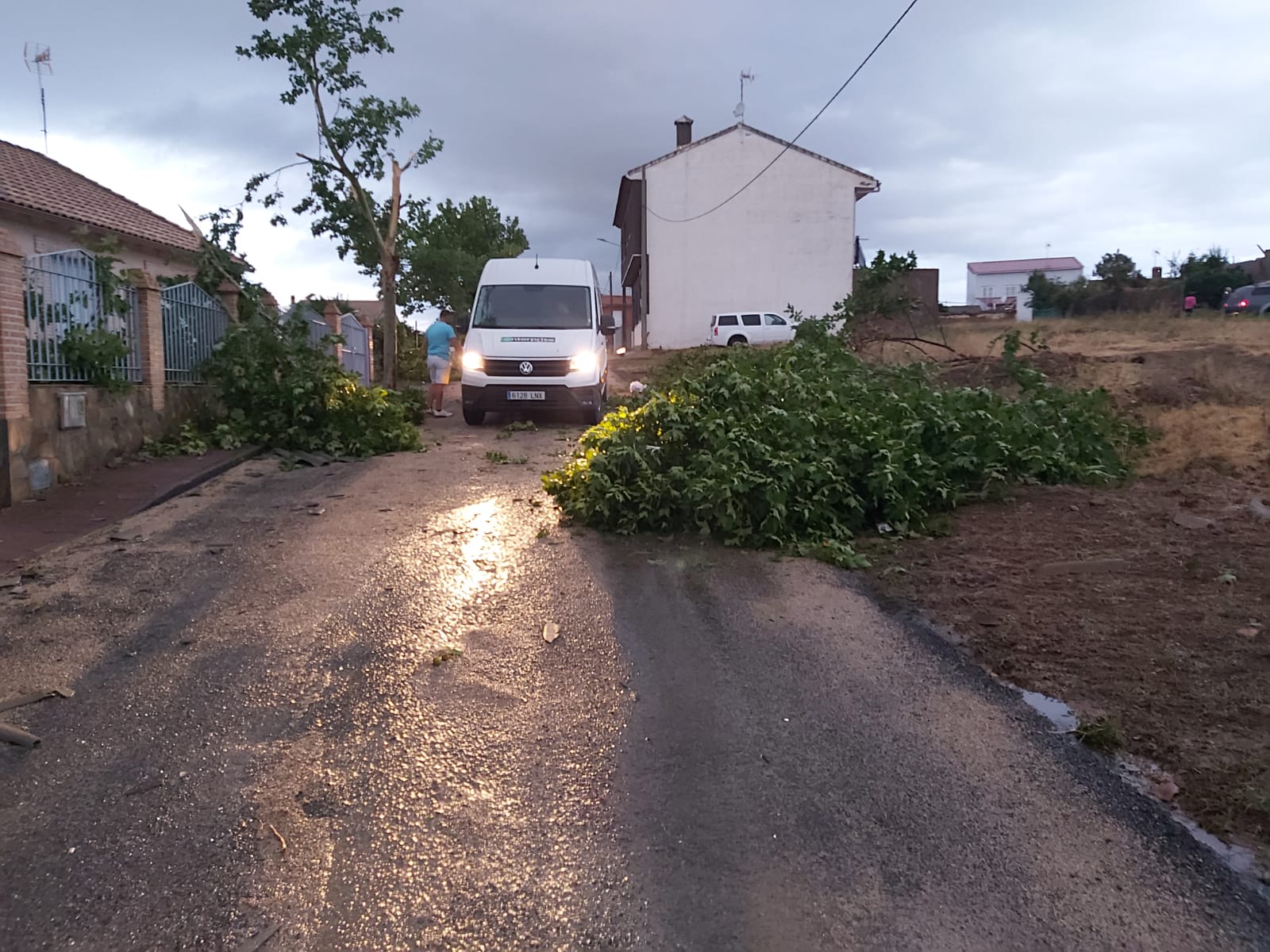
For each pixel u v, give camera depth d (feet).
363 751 13.19
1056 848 11.02
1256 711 14.21
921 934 9.55
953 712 14.64
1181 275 155.74
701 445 26.53
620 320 199.82
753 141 123.34
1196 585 20.08
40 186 58.59
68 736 13.66
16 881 10.33
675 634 17.94
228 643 17.16
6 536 24.31
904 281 59.00
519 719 14.25
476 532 25.38
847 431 27.73
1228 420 40.32
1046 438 31.83
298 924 9.66
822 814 11.71
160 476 32.60
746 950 9.29
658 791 12.25
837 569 22.49
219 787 12.27
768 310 125.18
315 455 38.91
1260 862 10.75
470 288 126.11
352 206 64.34
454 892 10.17
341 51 60.08
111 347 32.96
